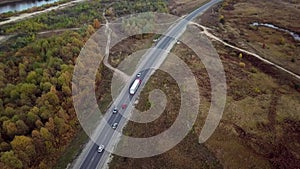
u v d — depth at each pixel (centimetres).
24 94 9769
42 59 11931
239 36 16988
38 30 15762
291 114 10450
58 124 9275
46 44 12600
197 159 8456
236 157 8538
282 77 12925
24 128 8806
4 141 8512
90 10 19175
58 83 10600
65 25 16275
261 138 9300
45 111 9300
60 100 10194
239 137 9250
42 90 10294
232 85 11906
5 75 10794
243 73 12925
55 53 12144
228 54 14638
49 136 8775
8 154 7731
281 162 8494
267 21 19500
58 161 8725
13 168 7694
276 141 9238
